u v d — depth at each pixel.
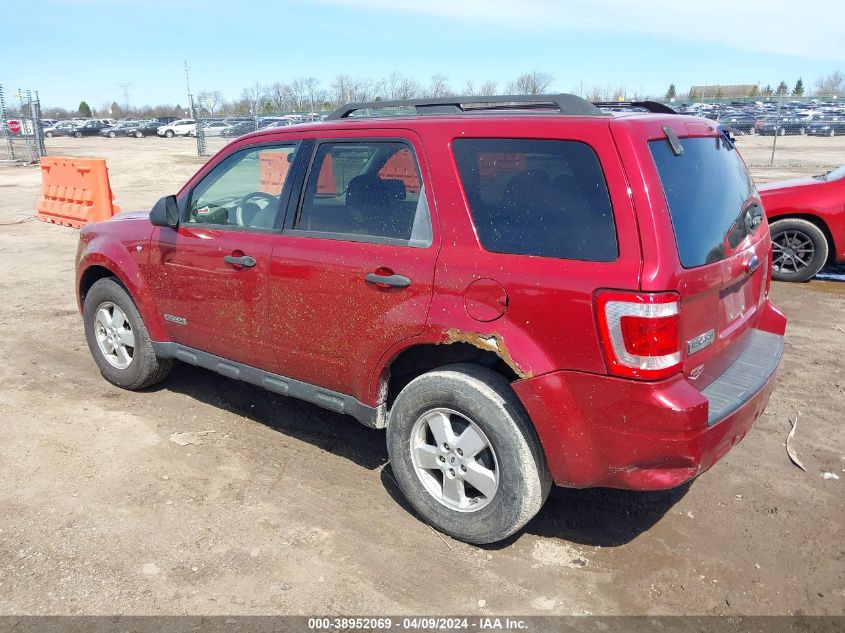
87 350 5.98
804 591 3.03
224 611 2.87
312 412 4.80
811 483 3.88
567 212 2.86
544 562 3.21
